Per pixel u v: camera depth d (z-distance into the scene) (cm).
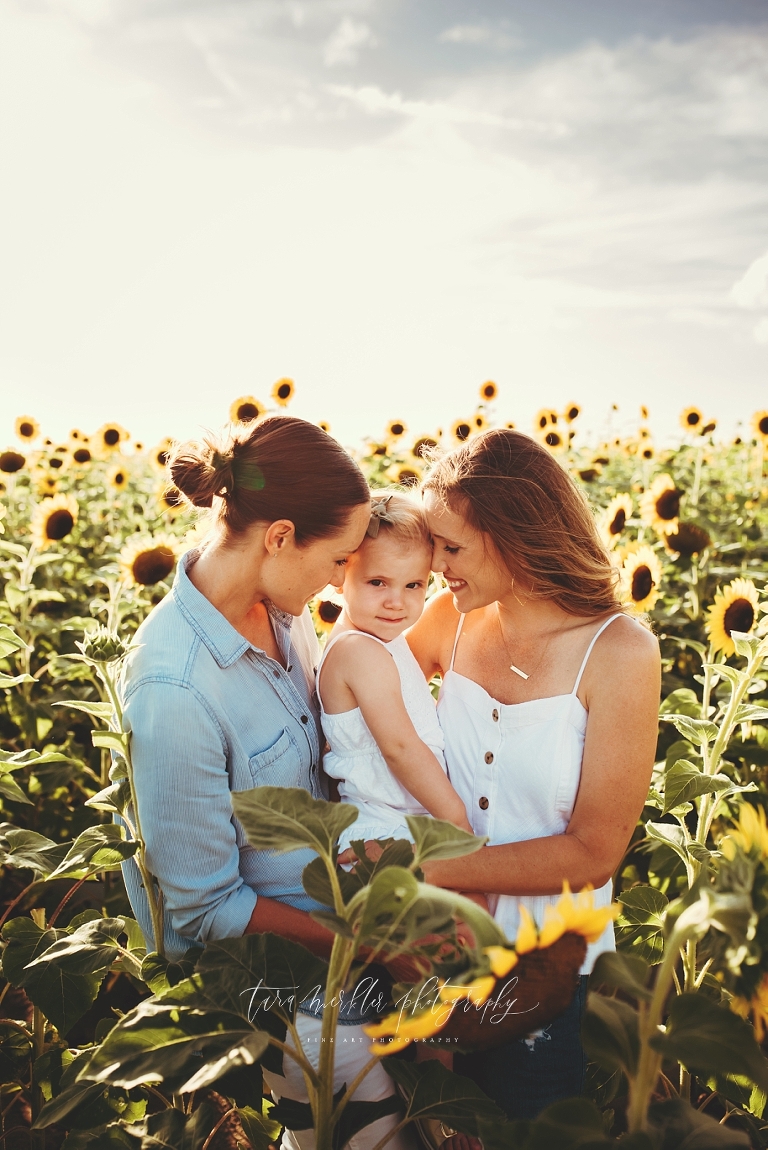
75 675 397
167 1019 121
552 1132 96
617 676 198
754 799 300
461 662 233
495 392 812
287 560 187
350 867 201
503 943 90
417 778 210
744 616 321
